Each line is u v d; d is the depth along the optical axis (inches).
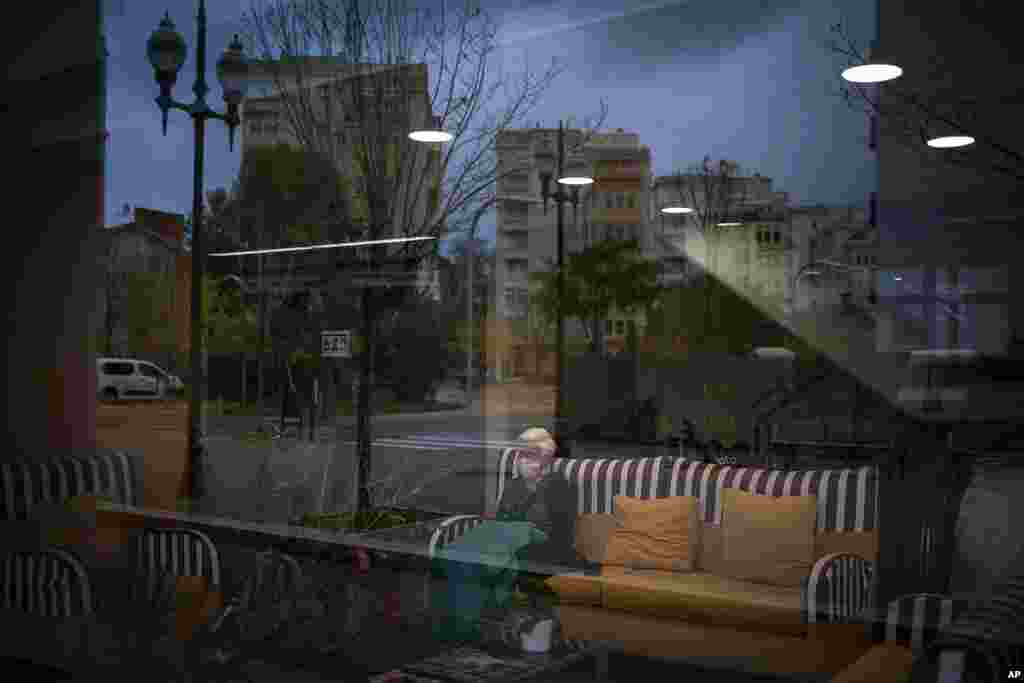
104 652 115.6
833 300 153.4
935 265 142.8
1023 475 132.4
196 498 180.7
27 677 112.3
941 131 140.6
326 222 203.0
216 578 144.7
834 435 150.9
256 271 206.4
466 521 159.3
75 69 205.0
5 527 169.9
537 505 161.2
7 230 200.7
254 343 203.0
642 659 116.2
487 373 191.6
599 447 171.8
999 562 124.6
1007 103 135.1
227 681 104.2
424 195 198.5
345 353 197.9
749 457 156.9
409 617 124.1
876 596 126.7
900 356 145.3
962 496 134.6
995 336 137.1
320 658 109.4
